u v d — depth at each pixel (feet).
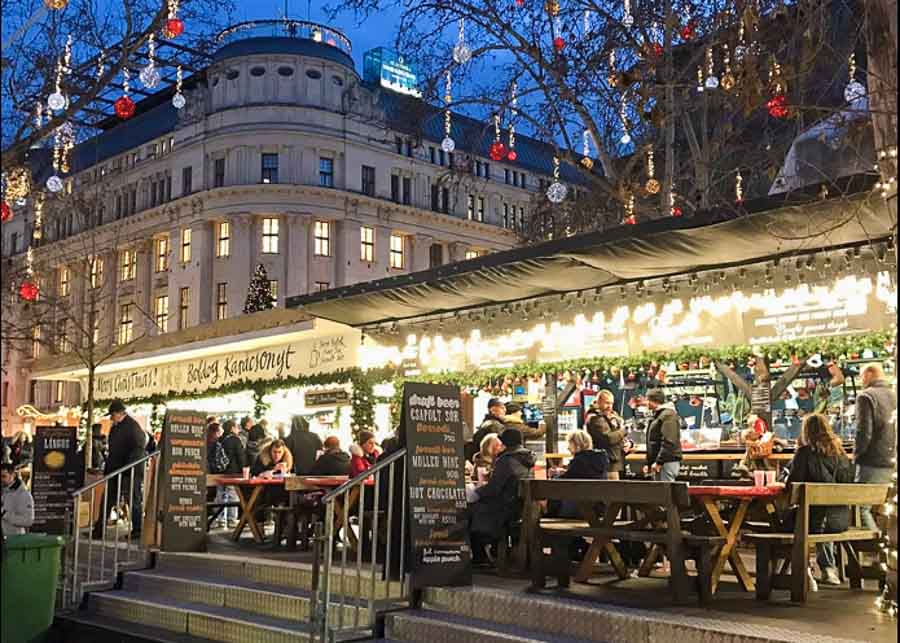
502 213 212.23
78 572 37.58
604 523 27.30
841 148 26.35
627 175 53.36
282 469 44.19
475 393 51.16
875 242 32.40
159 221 190.60
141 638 30.42
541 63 51.83
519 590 26.61
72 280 203.62
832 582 28.73
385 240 189.37
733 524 26.09
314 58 181.88
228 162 180.34
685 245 34.30
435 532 27.81
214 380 66.90
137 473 45.62
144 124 203.72
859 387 51.83
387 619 26.43
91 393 75.31
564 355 43.57
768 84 27.81
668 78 46.24
